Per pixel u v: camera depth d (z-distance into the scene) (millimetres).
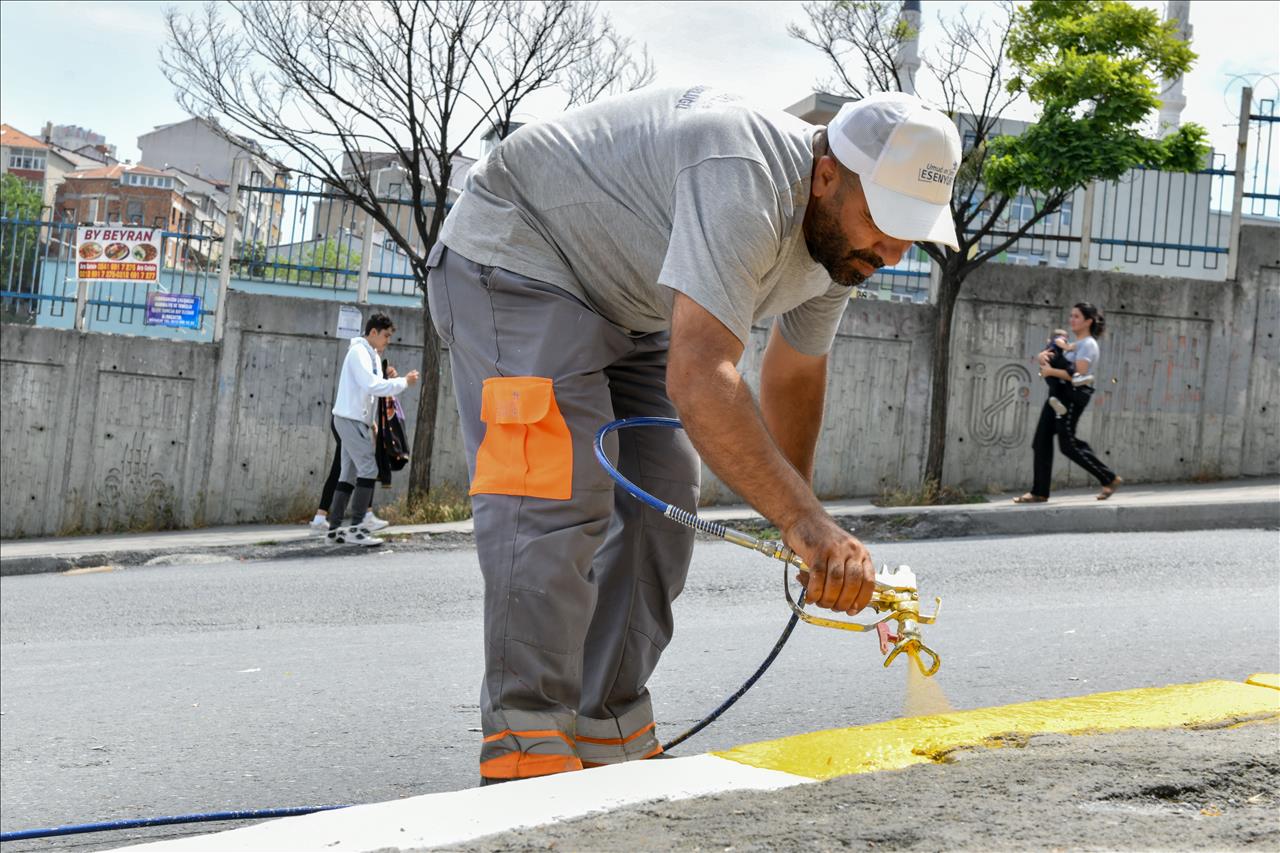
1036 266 13047
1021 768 2189
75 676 5879
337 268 14438
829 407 13047
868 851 1756
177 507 13430
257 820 3352
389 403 10828
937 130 2404
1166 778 2100
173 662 6086
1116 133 12289
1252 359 13156
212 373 13492
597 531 2777
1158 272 14281
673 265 2398
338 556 10414
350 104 12430
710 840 1822
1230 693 2957
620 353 2908
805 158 2523
